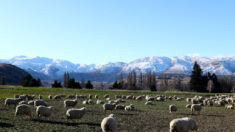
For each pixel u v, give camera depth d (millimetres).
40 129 20891
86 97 68375
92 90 95000
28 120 24922
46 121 24891
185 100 68688
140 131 22312
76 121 25875
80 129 21766
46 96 68375
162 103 55656
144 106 46688
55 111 33250
